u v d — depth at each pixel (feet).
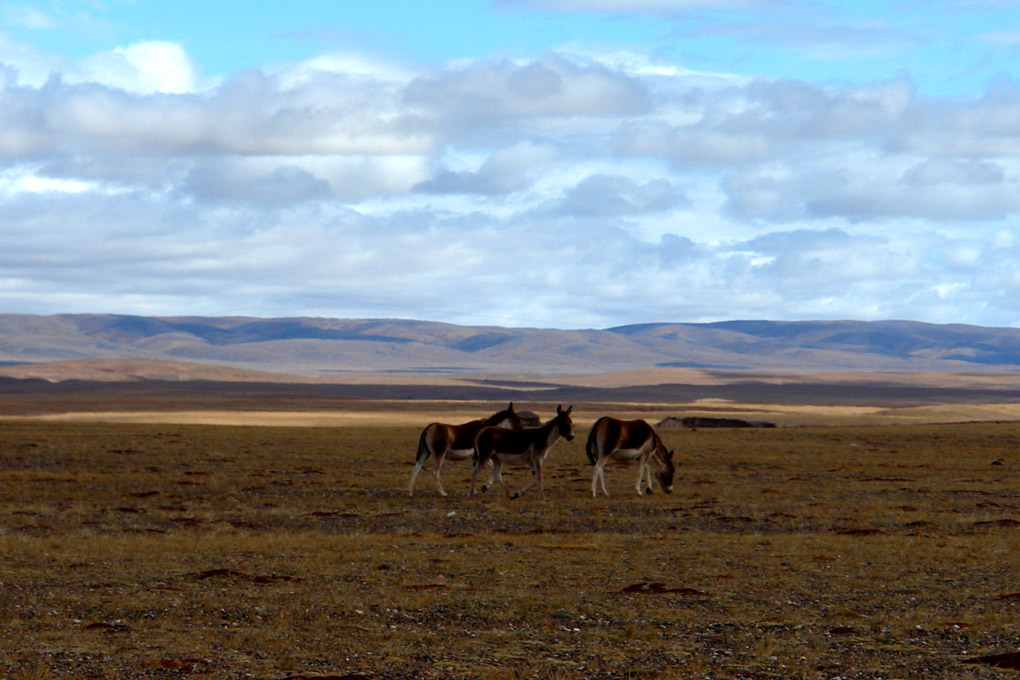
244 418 503.20
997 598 55.16
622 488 129.18
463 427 118.52
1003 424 356.79
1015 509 109.29
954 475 154.92
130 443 204.74
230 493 119.85
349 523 94.12
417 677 38.06
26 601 50.60
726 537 82.89
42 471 146.61
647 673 38.99
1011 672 38.81
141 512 100.17
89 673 37.50
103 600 51.29
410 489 117.60
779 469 165.17
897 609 52.39
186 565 64.13
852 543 78.43
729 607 52.60
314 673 38.45
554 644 43.96
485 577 61.16
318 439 230.27
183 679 37.09
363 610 50.37
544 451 112.57
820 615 50.70
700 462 176.96
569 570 64.23
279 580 58.90
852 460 185.16
